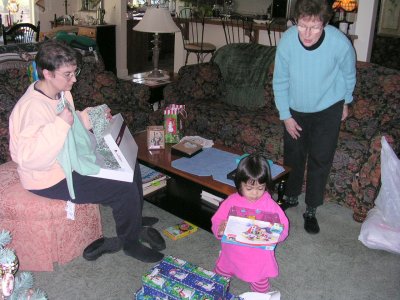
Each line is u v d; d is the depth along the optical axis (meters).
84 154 1.96
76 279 2.05
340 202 2.70
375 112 2.86
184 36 5.78
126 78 3.96
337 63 2.14
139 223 2.11
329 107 2.24
